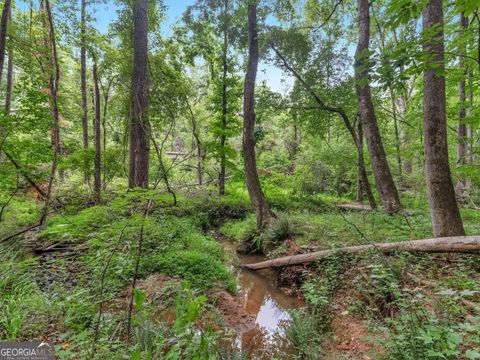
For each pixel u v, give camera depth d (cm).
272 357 289
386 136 1176
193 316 137
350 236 546
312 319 336
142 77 815
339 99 884
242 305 427
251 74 736
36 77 673
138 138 795
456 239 365
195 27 917
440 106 420
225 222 909
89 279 357
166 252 489
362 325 308
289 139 1766
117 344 225
